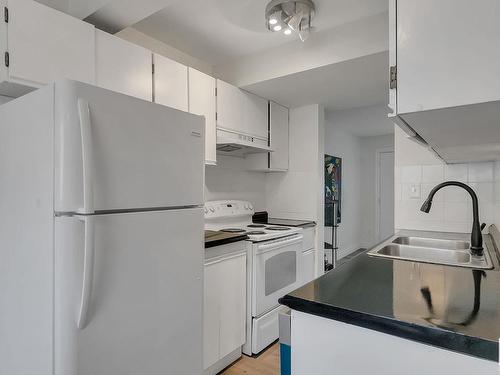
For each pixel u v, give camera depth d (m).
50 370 1.03
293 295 0.79
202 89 2.23
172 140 1.35
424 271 1.02
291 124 3.31
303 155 3.22
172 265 1.35
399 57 0.72
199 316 1.50
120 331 1.14
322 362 0.75
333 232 4.39
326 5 1.83
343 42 2.07
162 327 1.31
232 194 2.99
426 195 2.05
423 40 0.70
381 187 5.66
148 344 1.25
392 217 5.54
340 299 0.76
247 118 2.70
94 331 1.06
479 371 0.57
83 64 1.54
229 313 2.00
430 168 2.04
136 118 1.20
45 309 1.05
